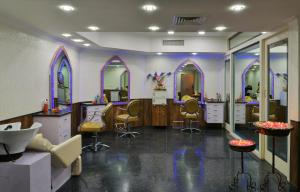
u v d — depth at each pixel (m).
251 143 3.41
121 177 3.87
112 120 7.61
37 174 2.89
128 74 8.02
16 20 3.61
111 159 4.77
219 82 8.35
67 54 6.02
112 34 6.80
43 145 3.16
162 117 7.95
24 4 2.91
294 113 3.59
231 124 7.16
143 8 3.04
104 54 7.52
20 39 4.02
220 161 4.69
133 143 6.05
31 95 4.41
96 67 7.38
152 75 8.30
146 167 4.33
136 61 8.19
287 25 3.79
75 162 3.86
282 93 4.05
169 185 3.58
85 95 7.18
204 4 2.87
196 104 7.24
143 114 8.36
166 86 8.38
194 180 3.76
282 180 3.75
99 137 6.70
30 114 4.38
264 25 3.88
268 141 4.62
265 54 4.69
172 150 5.45
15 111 3.90
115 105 7.64
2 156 2.79
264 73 4.71
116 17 3.42
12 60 3.80
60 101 5.68
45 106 4.79
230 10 3.10
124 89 8.00
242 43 5.94
